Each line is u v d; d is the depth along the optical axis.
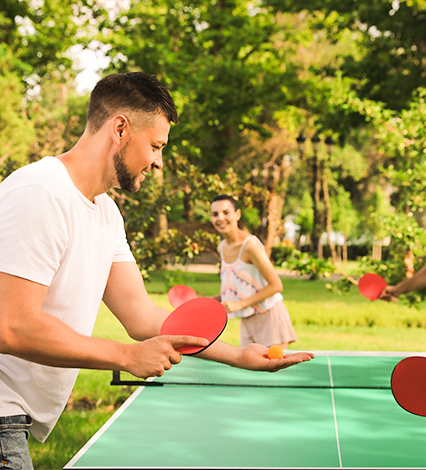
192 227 24.36
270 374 3.42
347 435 2.40
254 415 2.70
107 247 1.79
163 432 2.42
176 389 3.18
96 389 5.45
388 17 15.02
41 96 30.66
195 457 2.11
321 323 10.04
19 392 1.66
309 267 6.65
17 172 1.54
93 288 1.74
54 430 4.38
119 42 19.61
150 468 1.96
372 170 33.00
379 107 7.19
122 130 1.62
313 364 3.63
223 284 4.35
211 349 1.91
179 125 19.16
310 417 2.66
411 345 8.07
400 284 4.29
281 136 25.58
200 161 22.77
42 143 14.91
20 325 1.41
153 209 5.96
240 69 18.67
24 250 1.43
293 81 19.38
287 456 2.13
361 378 3.31
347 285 6.79
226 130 21.61
